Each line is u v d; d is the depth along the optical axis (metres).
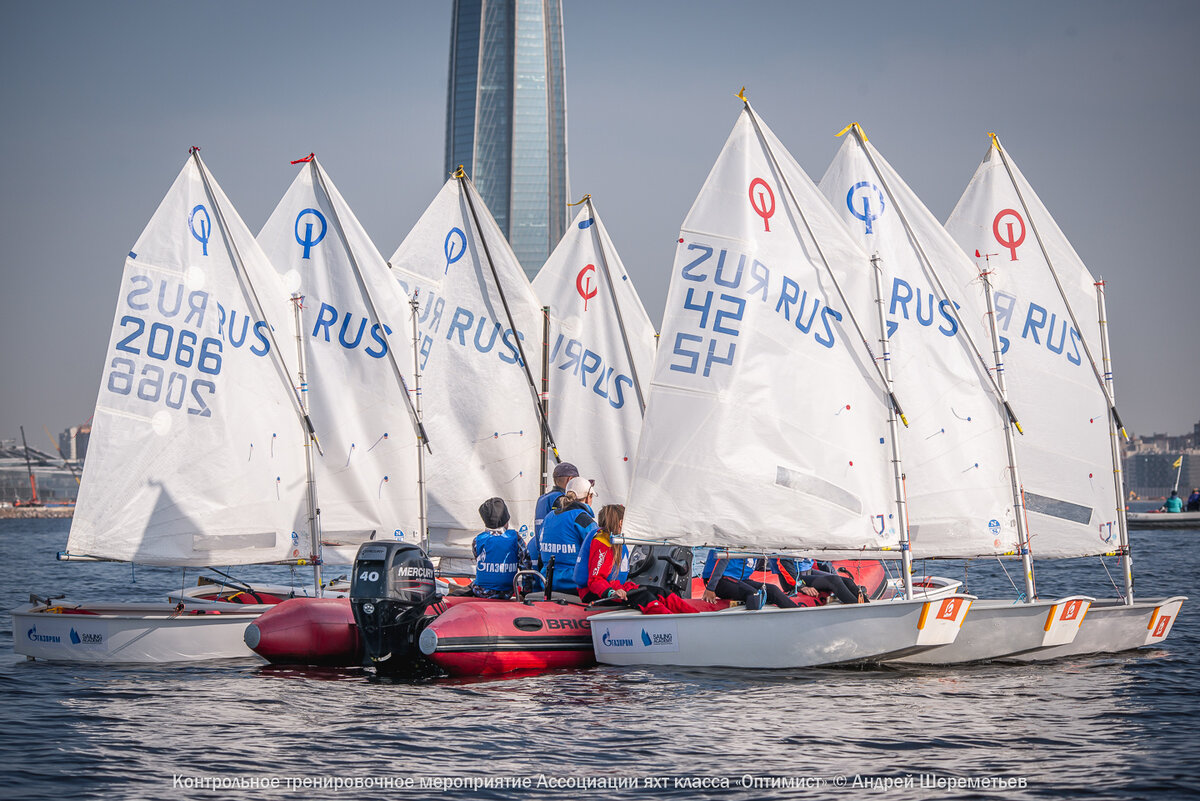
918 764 19.50
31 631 31.50
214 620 31.41
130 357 33.16
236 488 34.25
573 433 42.31
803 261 31.09
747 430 30.44
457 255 40.31
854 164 33.56
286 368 35.12
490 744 20.83
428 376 39.81
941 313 32.66
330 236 36.62
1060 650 31.67
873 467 30.83
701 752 20.27
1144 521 154.50
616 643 29.06
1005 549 32.31
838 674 28.12
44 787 18.20
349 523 36.19
